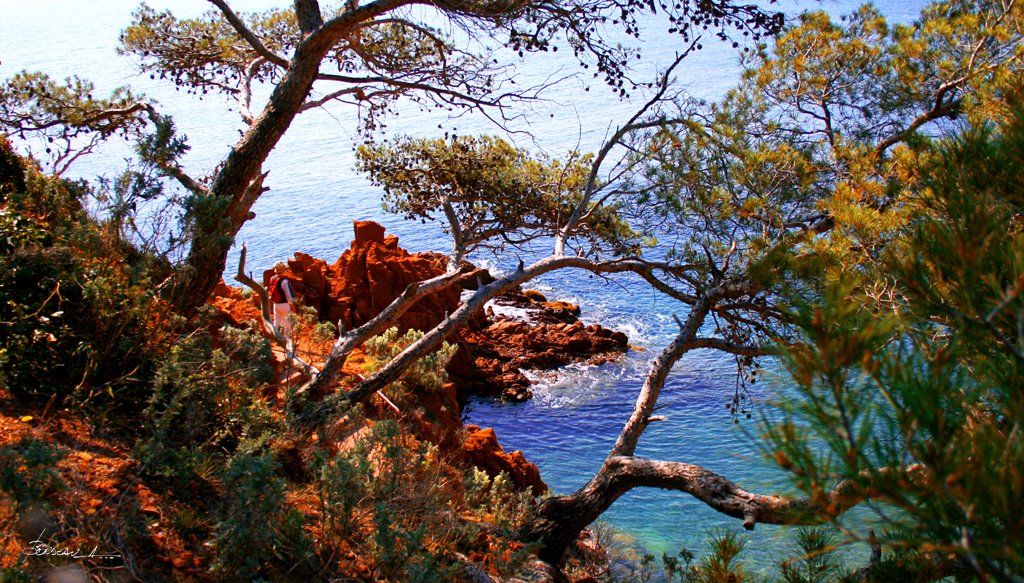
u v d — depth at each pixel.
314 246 52.53
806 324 2.38
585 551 13.48
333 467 5.75
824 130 12.11
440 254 27.67
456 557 6.41
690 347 10.62
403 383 11.52
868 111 12.20
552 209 14.27
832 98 12.28
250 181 10.77
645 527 16.36
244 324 11.78
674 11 10.77
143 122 14.51
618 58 11.91
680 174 11.11
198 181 11.90
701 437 21.81
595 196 15.42
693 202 11.01
